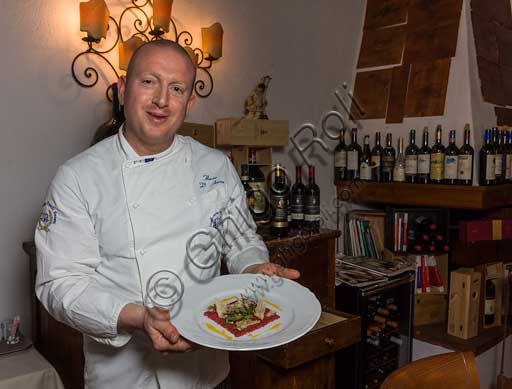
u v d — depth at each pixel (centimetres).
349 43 317
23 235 184
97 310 97
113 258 111
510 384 262
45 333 176
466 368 109
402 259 278
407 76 295
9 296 182
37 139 185
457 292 267
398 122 298
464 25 270
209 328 96
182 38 223
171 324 90
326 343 172
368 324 256
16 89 178
